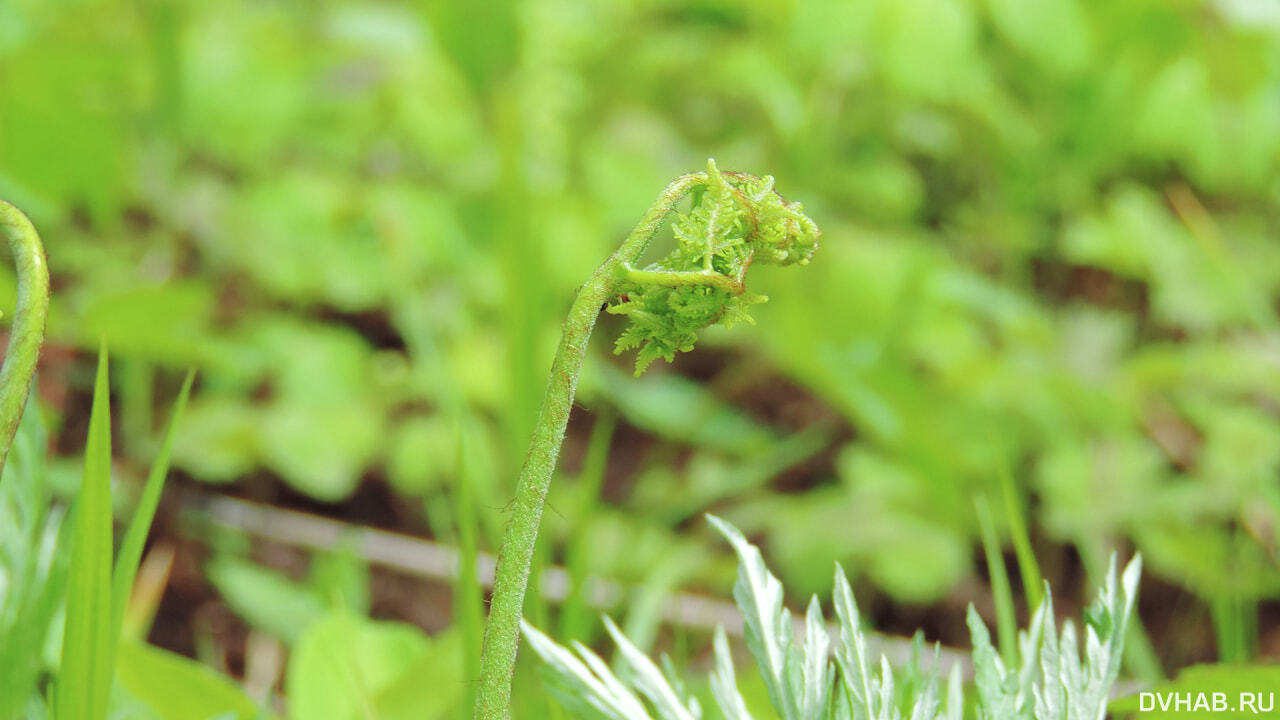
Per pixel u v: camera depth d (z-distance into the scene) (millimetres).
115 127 1888
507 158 1284
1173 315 1955
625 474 2039
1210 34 2107
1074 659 995
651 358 946
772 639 978
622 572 1609
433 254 1942
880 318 1895
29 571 1032
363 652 1168
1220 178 2279
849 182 2293
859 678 979
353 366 1850
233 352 1791
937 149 2420
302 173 2062
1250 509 1727
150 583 1471
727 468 2045
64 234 1939
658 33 2350
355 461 1735
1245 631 1749
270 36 2227
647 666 991
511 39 2014
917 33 2168
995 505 1816
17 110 1808
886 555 1663
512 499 941
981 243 2377
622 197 2033
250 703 1090
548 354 1822
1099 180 2434
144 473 1799
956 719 1001
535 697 1104
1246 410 1857
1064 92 2328
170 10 2072
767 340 1940
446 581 1787
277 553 1790
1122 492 1754
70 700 987
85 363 1938
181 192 2006
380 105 2156
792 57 2236
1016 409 1837
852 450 1902
